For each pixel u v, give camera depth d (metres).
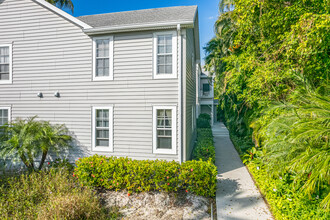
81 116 7.33
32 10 7.62
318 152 3.14
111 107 7.08
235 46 7.95
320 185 3.54
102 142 7.29
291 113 4.15
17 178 6.13
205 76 21.91
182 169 5.35
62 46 7.42
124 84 6.99
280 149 4.05
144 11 9.03
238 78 6.79
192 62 9.70
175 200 5.05
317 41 4.16
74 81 7.37
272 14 5.64
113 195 5.39
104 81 7.13
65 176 5.88
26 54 7.71
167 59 6.72
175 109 6.62
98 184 5.68
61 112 7.48
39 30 7.58
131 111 6.95
